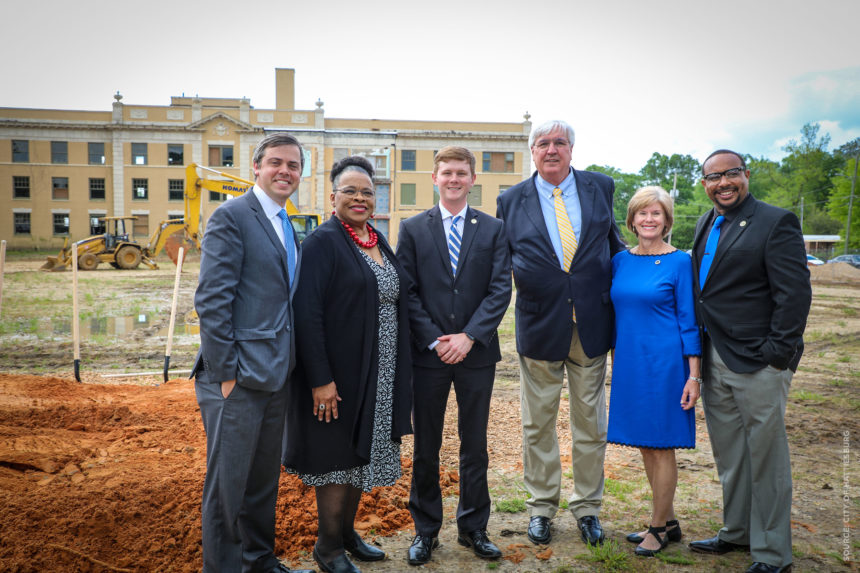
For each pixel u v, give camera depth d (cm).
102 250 2714
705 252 333
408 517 368
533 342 352
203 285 262
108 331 1165
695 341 330
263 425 282
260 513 291
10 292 1788
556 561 320
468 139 4459
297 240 304
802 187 6625
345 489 298
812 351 1049
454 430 538
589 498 354
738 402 314
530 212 367
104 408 486
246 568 288
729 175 315
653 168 8175
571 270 353
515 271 361
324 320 295
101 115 4297
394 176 4419
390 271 313
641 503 398
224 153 4300
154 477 348
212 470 267
